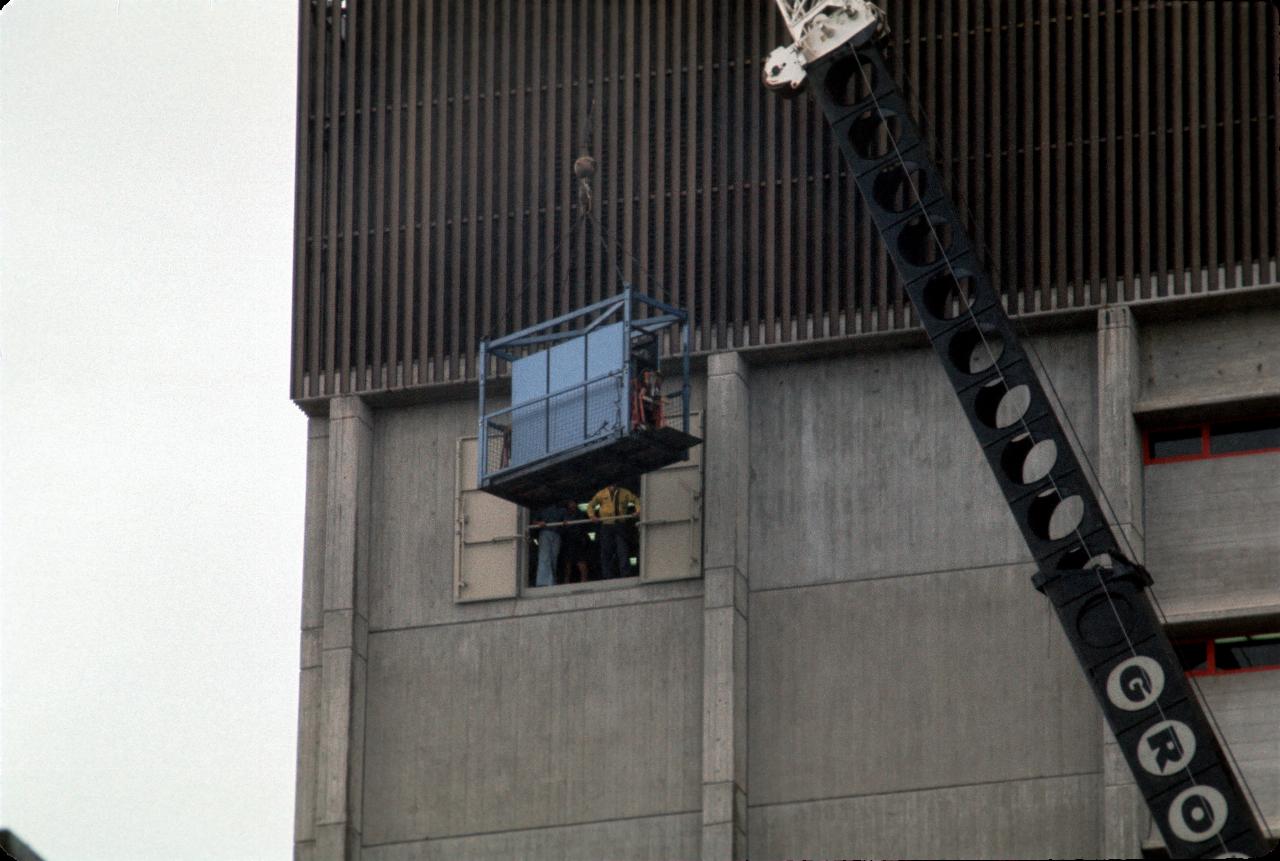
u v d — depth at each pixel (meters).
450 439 58.69
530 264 58.50
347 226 59.72
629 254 57.97
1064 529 54.50
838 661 55.69
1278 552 54.50
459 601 57.66
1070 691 54.50
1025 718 54.56
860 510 56.34
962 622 55.28
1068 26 57.00
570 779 56.34
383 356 58.91
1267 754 53.62
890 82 55.94
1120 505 54.31
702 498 56.66
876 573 55.94
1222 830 50.97
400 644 57.81
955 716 54.88
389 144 60.03
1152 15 56.78
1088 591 52.59
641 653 56.56
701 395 57.38
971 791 54.41
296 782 57.06
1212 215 55.66
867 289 56.75
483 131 59.56
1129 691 51.94
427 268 59.03
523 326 58.31
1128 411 54.91
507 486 55.78
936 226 55.72
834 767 55.16
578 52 59.34
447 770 57.00
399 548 58.31
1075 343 56.16
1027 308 55.94
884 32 56.44
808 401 57.19
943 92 57.12
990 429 54.00
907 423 56.59
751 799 55.34
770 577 56.41
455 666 57.47
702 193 58.03
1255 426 55.38
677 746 55.91
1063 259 56.00
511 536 57.69
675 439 54.41
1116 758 53.22
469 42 60.09
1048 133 56.62
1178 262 55.59
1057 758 54.19
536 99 59.28
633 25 59.16
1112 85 56.53
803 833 54.94
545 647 57.12
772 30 58.41
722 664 55.53
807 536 56.47
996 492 55.78
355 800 56.94
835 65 56.50
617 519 57.25
